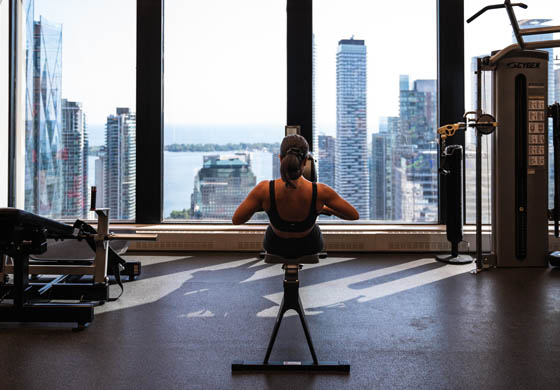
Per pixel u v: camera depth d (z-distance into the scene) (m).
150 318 3.54
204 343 3.06
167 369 2.69
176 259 5.48
